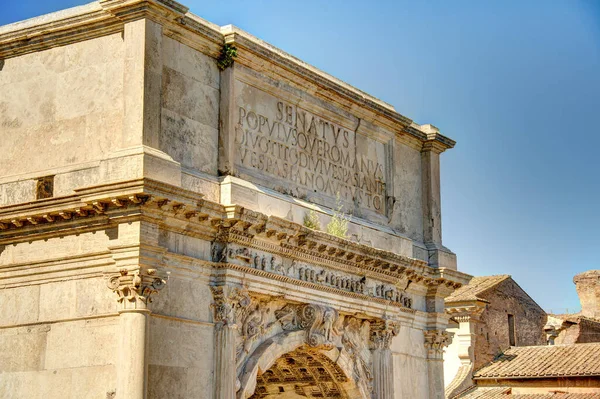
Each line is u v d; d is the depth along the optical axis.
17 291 32.59
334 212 38.38
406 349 42.44
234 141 34.97
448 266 44.50
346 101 40.19
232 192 33.78
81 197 30.64
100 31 32.84
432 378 43.50
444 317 44.31
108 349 30.59
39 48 33.88
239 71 35.53
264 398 41.66
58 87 33.38
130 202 30.17
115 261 30.55
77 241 31.69
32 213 31.73
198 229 32.56
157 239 30.83
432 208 44.91
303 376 39.81
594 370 50.25
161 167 31.09
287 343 35.72
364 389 39.56
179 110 33.19
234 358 33.28
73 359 31.14
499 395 52.38
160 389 31.05
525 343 63.06
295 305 36.62
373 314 39.94
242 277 33.78
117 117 32.06
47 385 31.44
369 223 41.00
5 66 34.50
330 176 39.59
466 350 56.44
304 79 38.03
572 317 66.06
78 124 32.72
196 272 32.69
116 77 32.38
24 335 32.19
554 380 51.44
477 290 59.12
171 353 31.58
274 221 34.12
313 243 36.09
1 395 32.16
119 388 29.70
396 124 43.12
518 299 62.91
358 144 41.44
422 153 45.53
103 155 32.00
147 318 30.23
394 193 43.06
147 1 31.62
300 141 38.28
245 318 34.47
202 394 32.47
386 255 39.84
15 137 33.78
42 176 32.75
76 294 31.50
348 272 38.72
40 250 32.31
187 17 33.31
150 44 31.89
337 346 38.50
